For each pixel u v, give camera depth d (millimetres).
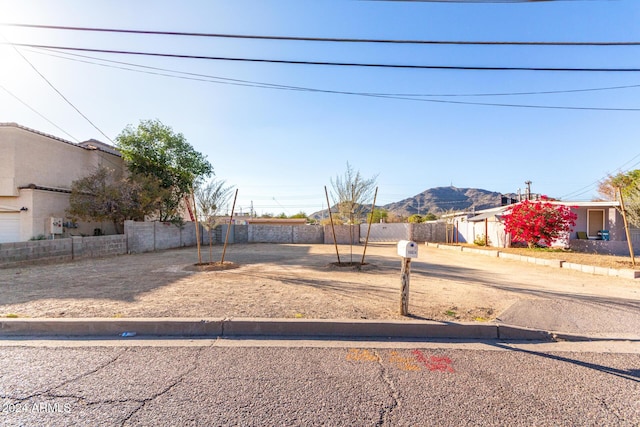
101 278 7875
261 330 4406
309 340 4203
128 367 3359
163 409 2613
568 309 5203
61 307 5082
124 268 9734
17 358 3576
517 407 2711
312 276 8336
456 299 5836
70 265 10438
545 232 15406
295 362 3512
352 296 6012
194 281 7496
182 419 2484
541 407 2719
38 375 3178
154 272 8906
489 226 20500
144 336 4309
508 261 12547
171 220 19391
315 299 5750
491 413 2619
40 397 2779
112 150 22281
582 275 8891
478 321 4586
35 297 5781
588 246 15969
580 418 2574
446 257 14312
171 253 15250
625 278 8328
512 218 16578
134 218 17156
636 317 4938
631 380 3195
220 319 4465
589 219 18484
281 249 18406
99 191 15703
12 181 14797
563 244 16188
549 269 10141
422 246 22781
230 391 2895
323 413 2584
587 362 3598
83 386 2971
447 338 4352
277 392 2887
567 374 3309
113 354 3693
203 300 5605
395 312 4980
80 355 3662
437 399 2814
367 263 10734
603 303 5574
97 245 12969
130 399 2760
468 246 19438
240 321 4414
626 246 15562
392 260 12672
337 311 4992
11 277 8008
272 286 6930
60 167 17391
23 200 15125
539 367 3463
